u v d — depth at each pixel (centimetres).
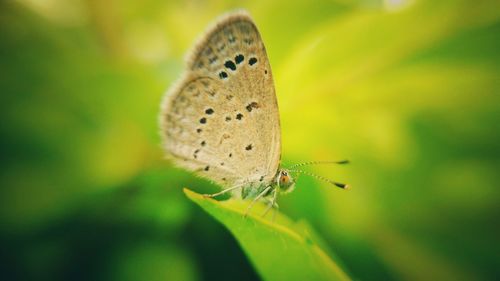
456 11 11
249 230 9
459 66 11
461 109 11
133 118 11
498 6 11
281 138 11
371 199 11
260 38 10
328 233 11
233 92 10
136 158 11
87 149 11
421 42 11
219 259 10
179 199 11
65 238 10
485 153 11
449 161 11
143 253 10
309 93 11
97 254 10
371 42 11
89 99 11
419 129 11
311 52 11
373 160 11
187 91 10
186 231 11
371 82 11
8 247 10
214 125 11
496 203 11
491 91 11
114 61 11
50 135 11
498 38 11
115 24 11
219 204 9
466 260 11
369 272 11
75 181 11
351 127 11
